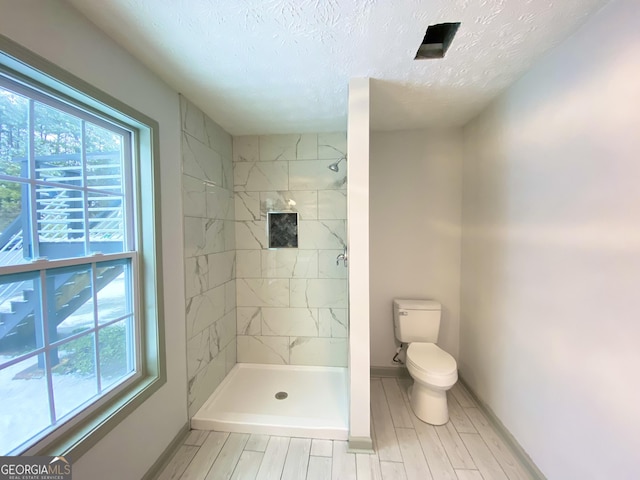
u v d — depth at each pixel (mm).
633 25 953
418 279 2477
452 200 2420
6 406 904
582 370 1182
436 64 1425
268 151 2533
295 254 2553
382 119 2211
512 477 1459
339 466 1523
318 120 2189
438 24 1234
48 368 1025
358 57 1349
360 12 1044
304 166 2510
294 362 2594
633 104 963
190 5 1000
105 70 1158
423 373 1852
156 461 1476
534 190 1471
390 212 2477
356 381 1627
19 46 850
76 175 1155
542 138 1407
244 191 2568
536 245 1458
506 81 1617
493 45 1272
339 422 1800
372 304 2516
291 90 1690
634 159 963
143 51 1285
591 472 1137
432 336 2283
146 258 1475
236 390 2246
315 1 985
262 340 2613
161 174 1537
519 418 1591
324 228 2518
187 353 1797
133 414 1316
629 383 991
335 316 2543
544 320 1402
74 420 1093
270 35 1177
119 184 1378
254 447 1668
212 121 2158
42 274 1006
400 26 1127
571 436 1236
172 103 1648
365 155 1566
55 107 1060
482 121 2033
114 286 1330
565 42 1244
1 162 897
